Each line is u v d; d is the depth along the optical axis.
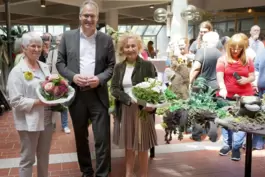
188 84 3.97
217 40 3.94
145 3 11.52
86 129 3.04
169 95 2.86
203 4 12.51
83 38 2.82
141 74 2.84
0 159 3.75
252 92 3.47
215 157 3.81
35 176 3.17
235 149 3.67
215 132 2.47
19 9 13.91
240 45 3.30
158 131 4.96
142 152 2.91
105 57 2.87
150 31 22.02
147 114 2.80
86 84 2.70
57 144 4.33
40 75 2.45
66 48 2.86
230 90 3.39
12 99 2.27
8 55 7.64
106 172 2.98
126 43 2.79
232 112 2.44
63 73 2.81
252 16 12.10
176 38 9.16
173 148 4.14
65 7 14.81
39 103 2.29
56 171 3.37
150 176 3.25
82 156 3.12
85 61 2.83
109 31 3.52
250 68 3.40
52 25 20.89
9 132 5.02
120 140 2.91
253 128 2.14
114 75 2.90
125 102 2.73
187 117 2.52
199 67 3.82
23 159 2.42
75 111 2.91
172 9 9.32
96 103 2.88
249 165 2.74
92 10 2.72
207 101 2.68
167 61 5.63
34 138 2.41
